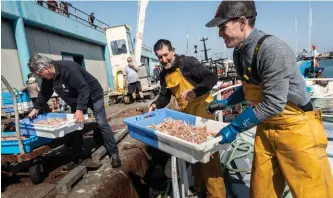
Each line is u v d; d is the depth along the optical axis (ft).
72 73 9.94
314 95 14.40
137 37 38.34
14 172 10.34
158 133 6.46
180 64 8.65
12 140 9.77
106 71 52.47
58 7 34.50
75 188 9.28
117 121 21.49
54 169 11.40
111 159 10.92
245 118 5.45
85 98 10.02
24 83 26.91
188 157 5.94
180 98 9.19
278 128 5.77
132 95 34.55
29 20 27.37
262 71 5.24
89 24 45.34
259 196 6.52
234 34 5.38
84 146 14.52
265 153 6.31
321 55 19.85
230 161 10.63
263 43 5.10
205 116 8.99
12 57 25.84
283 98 5.03
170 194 10.15
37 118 12.08
